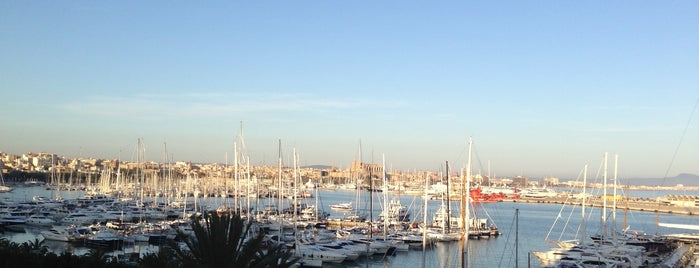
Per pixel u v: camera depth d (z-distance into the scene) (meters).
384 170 106.88
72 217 110.25
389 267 73.75
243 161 113.94
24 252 35.91
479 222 111.94
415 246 89.19
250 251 25.36
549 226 140.00
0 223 100.69
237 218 25.50
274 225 98.19
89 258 37.59
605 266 65.69
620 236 94.44
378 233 94.19
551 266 66.81
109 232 86.00
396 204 169.75
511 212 191.00
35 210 116.88
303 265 71.62
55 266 34.62
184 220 104.19
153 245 83.19
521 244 99.06
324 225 113.56
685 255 79.62
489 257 83.44
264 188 194.00
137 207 126.50
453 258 81.81
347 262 76.56
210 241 24.73
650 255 78.56
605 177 90.00
